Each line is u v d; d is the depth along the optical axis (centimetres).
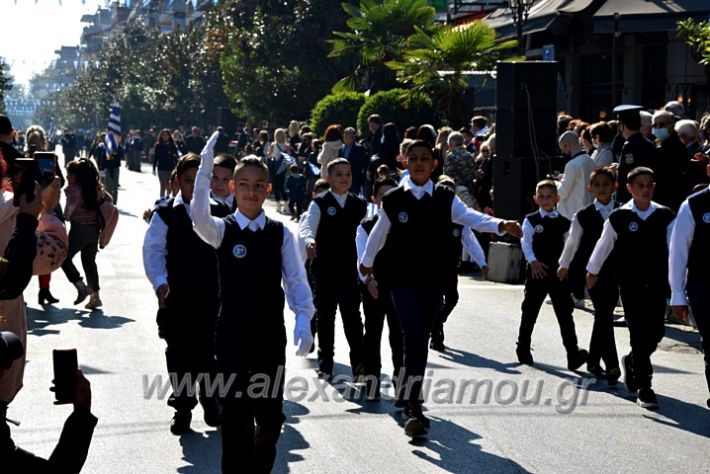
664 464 614
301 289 546
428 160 676
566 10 2581
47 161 538
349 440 662
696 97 2553
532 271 870
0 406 355
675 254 717
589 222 866
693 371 873
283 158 2433
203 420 705
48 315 1108
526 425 701
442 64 2219
